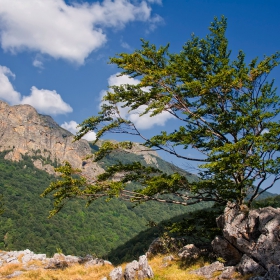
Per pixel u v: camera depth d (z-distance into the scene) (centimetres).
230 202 1487
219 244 1357
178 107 1700
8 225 12200
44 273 1569
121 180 1717
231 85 1517
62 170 1562
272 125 1459
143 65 1728
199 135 1681
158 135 1619
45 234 12731
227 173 1451
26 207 15138
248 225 1233
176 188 1620
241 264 1112
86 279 1408
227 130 1595
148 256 1769
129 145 1655
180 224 1736
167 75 1638
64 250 11662
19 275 1599
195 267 1315
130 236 16162
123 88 1692
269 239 1100
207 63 1830
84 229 14700
